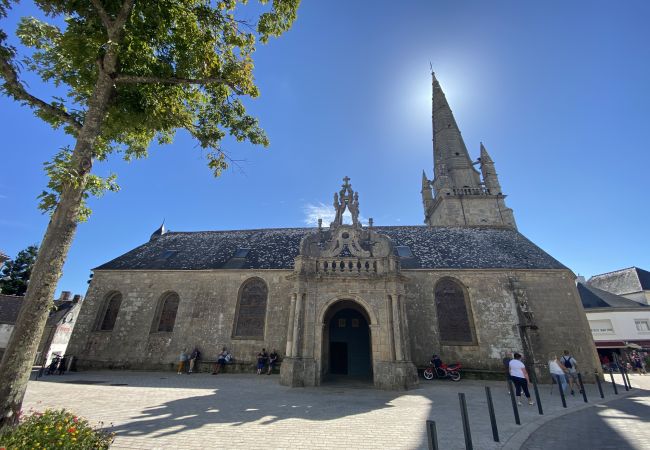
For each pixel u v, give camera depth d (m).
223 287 21.11
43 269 6.05
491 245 23.38
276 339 19.28
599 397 12.64
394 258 15.94
